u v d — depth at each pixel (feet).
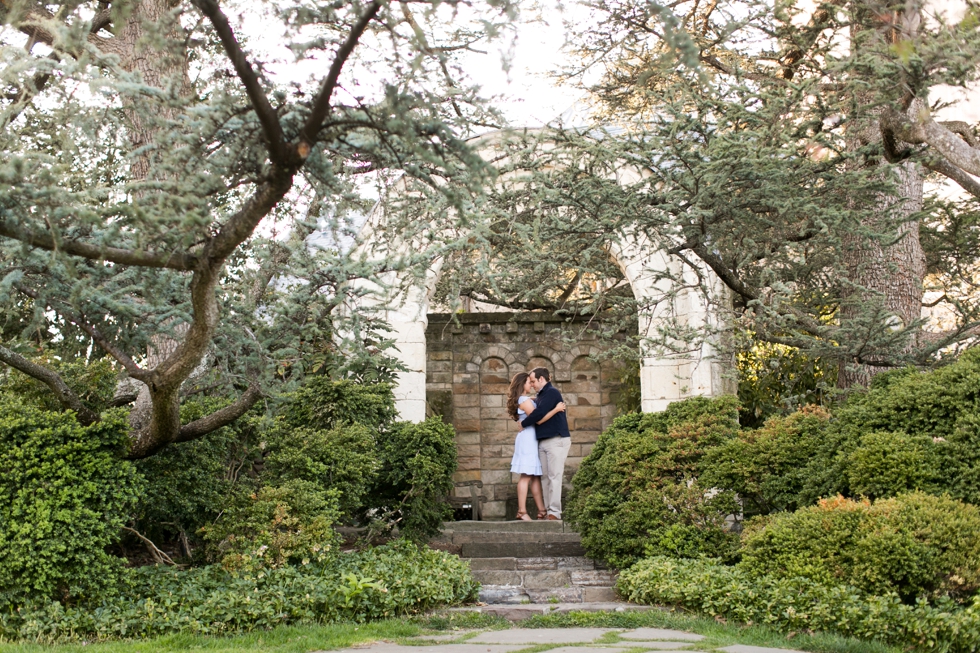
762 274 27.30
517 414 34.40
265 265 20.94
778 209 26.23
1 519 20.62
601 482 29.17
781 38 28.81
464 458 41.70
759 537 23.13
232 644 19.06
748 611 21.29
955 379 23.85
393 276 36.27
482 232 18.33
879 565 20.10
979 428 22.31
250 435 28.27
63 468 21.03
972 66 22.77
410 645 19.10
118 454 22.40
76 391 25.79
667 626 21.49
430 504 29.96
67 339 22.40
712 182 25.75
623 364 40.24
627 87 33.91
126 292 20.72
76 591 20.66
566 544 30.19
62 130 16.89
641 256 35.99
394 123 13.87
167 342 26.40
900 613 19.02
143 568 23.29
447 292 38.11
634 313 32.37
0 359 21.47
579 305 41.24
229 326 21.22
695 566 24.71
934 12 22.70
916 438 23.09
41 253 18.13
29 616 20.08
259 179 15.51
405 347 36.45
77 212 14.43
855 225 26.12
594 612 23.40
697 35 30.37
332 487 27.27
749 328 31.40
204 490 24.98
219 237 15.83
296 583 22.70
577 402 42.22
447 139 14.35
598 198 27.76
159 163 16.35
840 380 34.30
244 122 15.01
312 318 22.12
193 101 16.47
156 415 21.52
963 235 40.47
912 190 34.14
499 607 24.32
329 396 30.12
